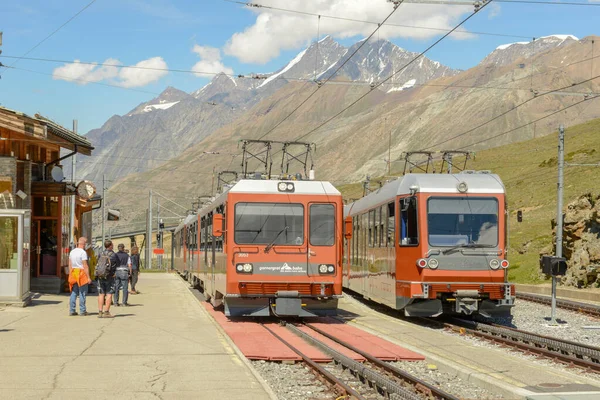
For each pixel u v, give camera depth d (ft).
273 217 67.67
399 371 40.14
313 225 67.97
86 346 47.67
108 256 67.92
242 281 66.49
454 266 68.90
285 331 61.21
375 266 84.64
